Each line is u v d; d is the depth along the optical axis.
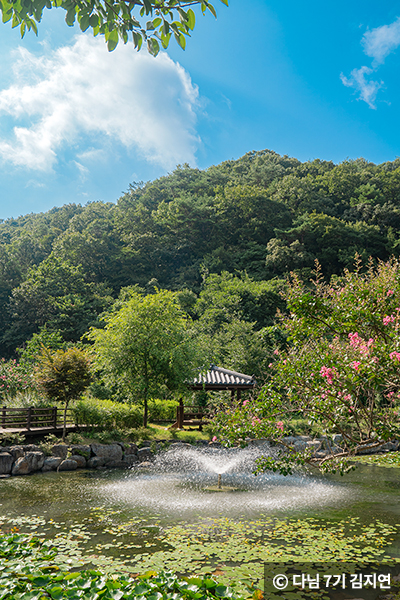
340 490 10.92
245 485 11.48
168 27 3.25
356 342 5.90
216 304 46.31
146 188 97.56
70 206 103.94
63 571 4.73
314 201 77.62
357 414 6.00
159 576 4.21
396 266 6.82
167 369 18.03
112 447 14.45
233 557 5.69
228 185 88.38
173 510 8.38
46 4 3.03
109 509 8.33
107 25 3.30
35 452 12.81
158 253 69.81
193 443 16.53
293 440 17.30
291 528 7.20
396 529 7.22
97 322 45.69
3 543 5.43
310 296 6.32
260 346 26.64
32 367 19.84
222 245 74.25
